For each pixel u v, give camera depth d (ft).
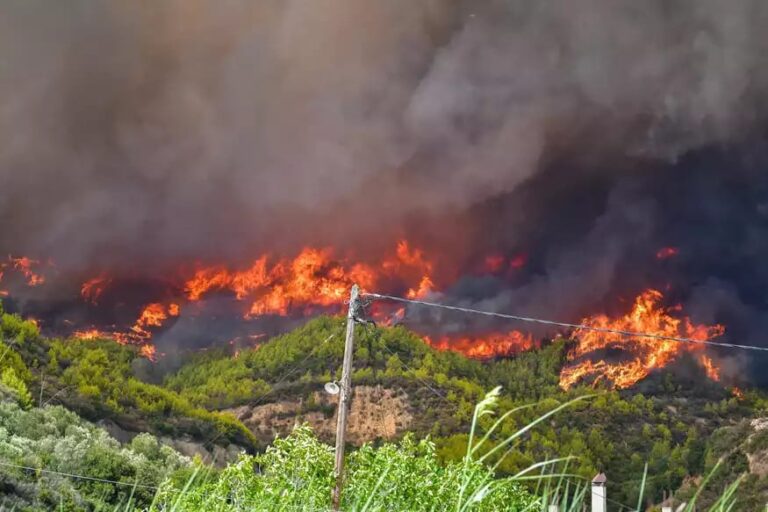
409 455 77.61
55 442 163.53
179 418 500.33
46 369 456.04
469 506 11.60
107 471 150.00
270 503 23.06
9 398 269.44
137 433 456.45
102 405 457.27
